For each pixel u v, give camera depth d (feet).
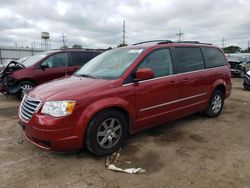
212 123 17.02
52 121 10.05
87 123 10.69
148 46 13.82
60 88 11.32
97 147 11.22
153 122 13.57
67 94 10.53
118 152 12.08
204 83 16.53
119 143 12.10
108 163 10.98
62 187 9.24
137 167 10.64
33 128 10.43
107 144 11.68
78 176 9.97
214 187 9.20
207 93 17.01
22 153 11.99
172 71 14.33
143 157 11.60
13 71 23.76
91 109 10.69
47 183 9.49
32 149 12.43
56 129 10.09
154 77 13.28
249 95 29.89
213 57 17.95
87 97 10.67
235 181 9.60
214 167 10.68
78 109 10.41
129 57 13.32
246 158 11.59
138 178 9.80
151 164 10.93
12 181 9.61
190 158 11.53
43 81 24.45
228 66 19.42
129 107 12.04
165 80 13.67
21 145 12.93
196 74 15.80
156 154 11.93
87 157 11.59
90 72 13.97
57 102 10.22
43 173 10.19
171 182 9.52
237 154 12.02
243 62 62.34
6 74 23.80
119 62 13.44
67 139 10.34
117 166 10.73
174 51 14.79
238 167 10.71
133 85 12.20
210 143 13.42
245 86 35.01
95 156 11.66
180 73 14.74
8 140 13.62
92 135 10.92
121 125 12.02
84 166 10.77
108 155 11.80
